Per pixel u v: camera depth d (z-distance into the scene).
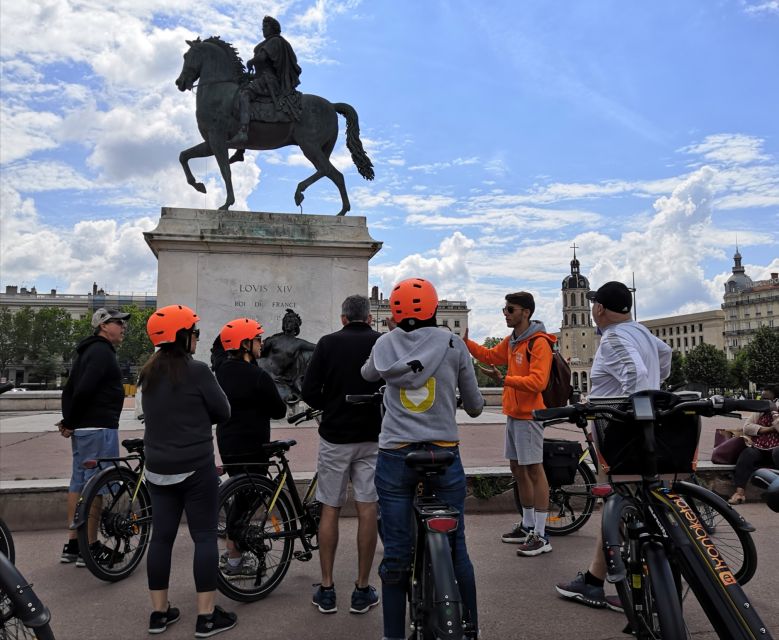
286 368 11.57
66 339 110.12
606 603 4.13
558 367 5.27
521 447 5.29
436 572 2.76
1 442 10.69
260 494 4.56
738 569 4.40
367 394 4.22
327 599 4.14
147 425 3.91
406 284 3.49
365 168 14.37
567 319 163.50
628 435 3.30
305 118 13.54
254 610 4.20
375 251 13.37
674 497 3.12
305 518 4.70
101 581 4.77
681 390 3.77
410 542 3.34
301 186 13.54
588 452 6.32
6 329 108.19
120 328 5.44
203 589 3.78
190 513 3.87
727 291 171.25
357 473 4.30
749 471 7.07
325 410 4.34
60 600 4.37
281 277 12.82
